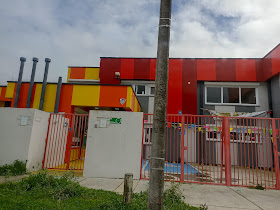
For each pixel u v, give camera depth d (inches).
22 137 289.0
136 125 292.5
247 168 465.4
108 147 289.6
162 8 151.0
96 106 401.1
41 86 417.1
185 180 287.9
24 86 422.6
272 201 199.2
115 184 244.7
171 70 566.9
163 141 132.9
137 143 287.3
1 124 295.0
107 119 296.7
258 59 546.0
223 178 321.4
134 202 165.0
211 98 566.3
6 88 464.4
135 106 469.7
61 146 369.1
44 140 322.0
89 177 281.4
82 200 168.4
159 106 135.6
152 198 126.3
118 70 581.0
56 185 196.7
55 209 143.4
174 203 165.0
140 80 579.5
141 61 580.1
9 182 199.6
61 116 358.3
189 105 542.9
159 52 144.1
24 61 424.5
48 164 328.2
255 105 538.3
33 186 194.1
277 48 474.3
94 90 403.5
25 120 294.5
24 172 268.8
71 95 405.4
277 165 261.1
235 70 550.0
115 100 395.2
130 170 281.1
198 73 560.1
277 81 494.6
